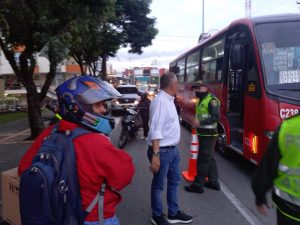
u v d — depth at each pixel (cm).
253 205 595
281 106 680
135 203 611
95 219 226
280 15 780
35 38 1102
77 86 236
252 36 745
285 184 247
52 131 242
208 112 627
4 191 376
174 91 469
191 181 727
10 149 1110
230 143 918
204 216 546
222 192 664
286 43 728
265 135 690
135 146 1172
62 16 1070
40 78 4388
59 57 1098
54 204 207
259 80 712
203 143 642
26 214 210
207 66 1170
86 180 220
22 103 3672
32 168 213
